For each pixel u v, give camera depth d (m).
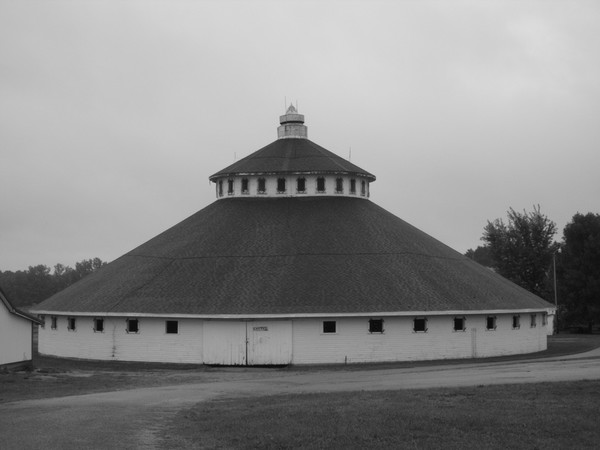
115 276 64.56
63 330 62.16
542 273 113.94
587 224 104.38
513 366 49.84
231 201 70.69
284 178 70.38
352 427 26.86
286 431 26.39
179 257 63.69
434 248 68.25
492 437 25.66
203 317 56.31
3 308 49.41
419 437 25.64
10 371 49.16
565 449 24.36
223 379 46.16
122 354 58.50
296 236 64.50
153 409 31.70
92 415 29.89
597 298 101.94
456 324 59.16
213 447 24.53
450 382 40.00
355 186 71.44
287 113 75.38
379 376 45.78
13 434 25.97
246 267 60.97
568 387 35.41
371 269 61.00
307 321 56.50
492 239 116.62
